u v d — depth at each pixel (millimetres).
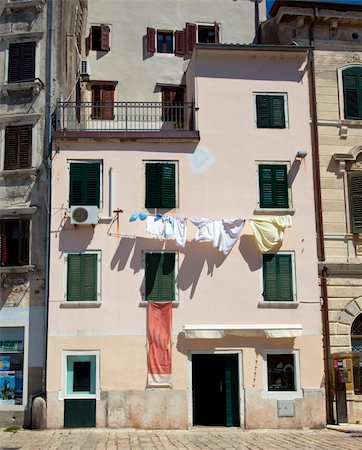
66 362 21578
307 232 23078
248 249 22703
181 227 22328
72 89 25219
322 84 24812
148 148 23141
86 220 22062
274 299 22469
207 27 29469
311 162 23641
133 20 28953
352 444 17734
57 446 17344
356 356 21953
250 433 20578
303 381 22016
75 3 25984
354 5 25062
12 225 22969
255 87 23984
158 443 18000
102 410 21281
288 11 24891
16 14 24812
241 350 22031
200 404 24109
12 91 24094
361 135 24578
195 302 22188
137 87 28047
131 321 21891
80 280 22062
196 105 23625
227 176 23188
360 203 23891
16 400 21781
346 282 23438
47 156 23344
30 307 22250
